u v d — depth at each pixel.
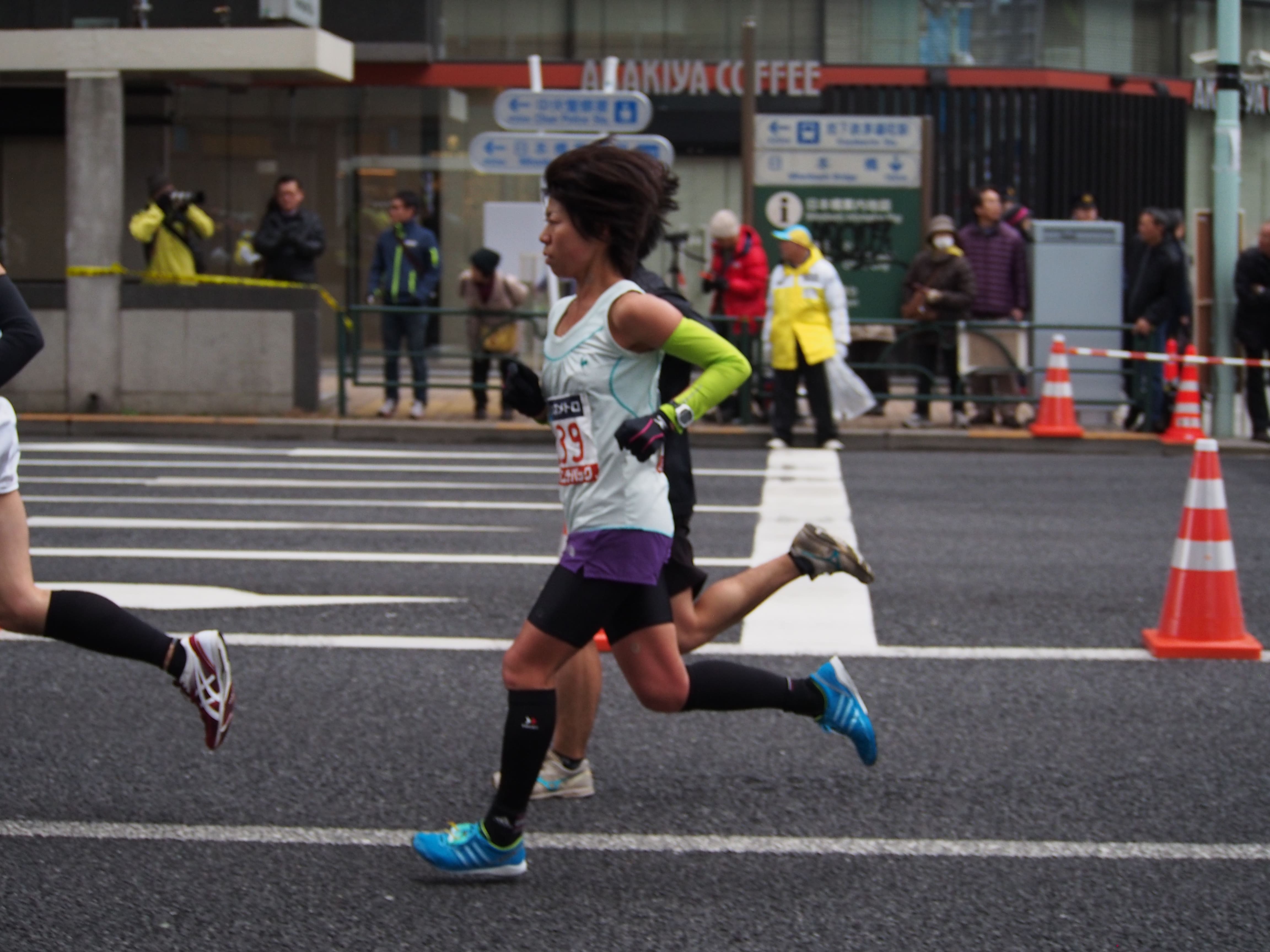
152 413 21.17
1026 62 28.05
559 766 6.66
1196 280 21.80
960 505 14.55
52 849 6.04
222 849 6.05
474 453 18.67
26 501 14.41
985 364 19.80
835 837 6.20
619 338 5.45
